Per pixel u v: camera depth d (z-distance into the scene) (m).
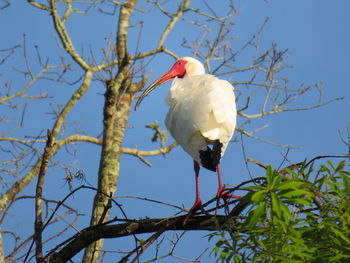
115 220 10.30
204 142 11.75
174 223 10.30
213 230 10.21
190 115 11.87
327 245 8.49
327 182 8.62
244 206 9.34
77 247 10.58
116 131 16.91
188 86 12.58
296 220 8.50
